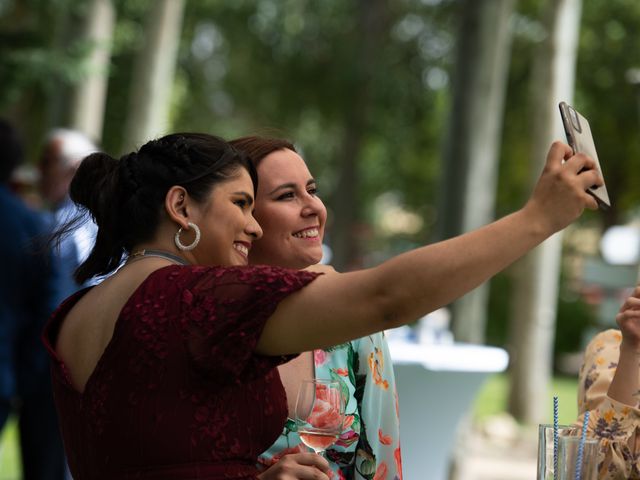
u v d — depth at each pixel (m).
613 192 30.44
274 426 3.20
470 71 13.03
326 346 3.01
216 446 3.02
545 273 16.53
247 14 25.41
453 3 23.91
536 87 15.55
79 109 13.38
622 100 25.73
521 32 24.53
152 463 3.00
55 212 7.29
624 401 3.90
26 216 6.89
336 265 24.59
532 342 16.56
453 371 7.03
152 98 14.13
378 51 24.34
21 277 6.85
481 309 12.62
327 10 25.38
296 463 3.48
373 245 31.94
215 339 2.98
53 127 13.41
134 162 3.30
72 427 3.16
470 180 12.94
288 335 2.99
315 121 27.33
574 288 27.06
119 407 3.01
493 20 13.02
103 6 13.42
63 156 7.88
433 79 25.00
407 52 25.00
